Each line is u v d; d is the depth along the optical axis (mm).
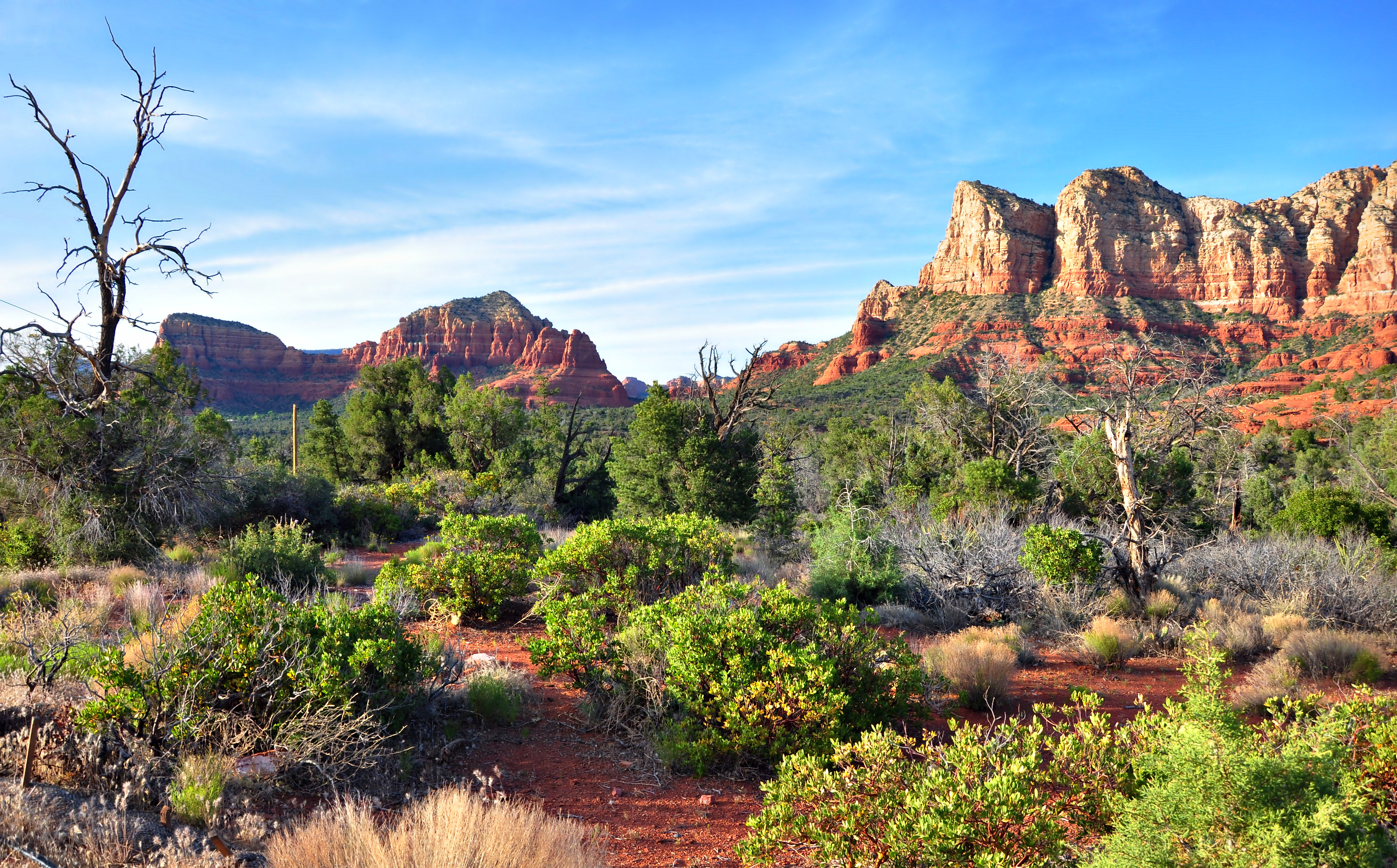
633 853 4195
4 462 12812
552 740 5957
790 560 16609
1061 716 6824
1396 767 3596
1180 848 2889
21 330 13562
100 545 12836
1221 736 2990
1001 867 3096
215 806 3969
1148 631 9547
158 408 15969
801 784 3826
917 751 4105
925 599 11562
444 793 4516
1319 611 10203
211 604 5617
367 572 13938
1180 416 16703
